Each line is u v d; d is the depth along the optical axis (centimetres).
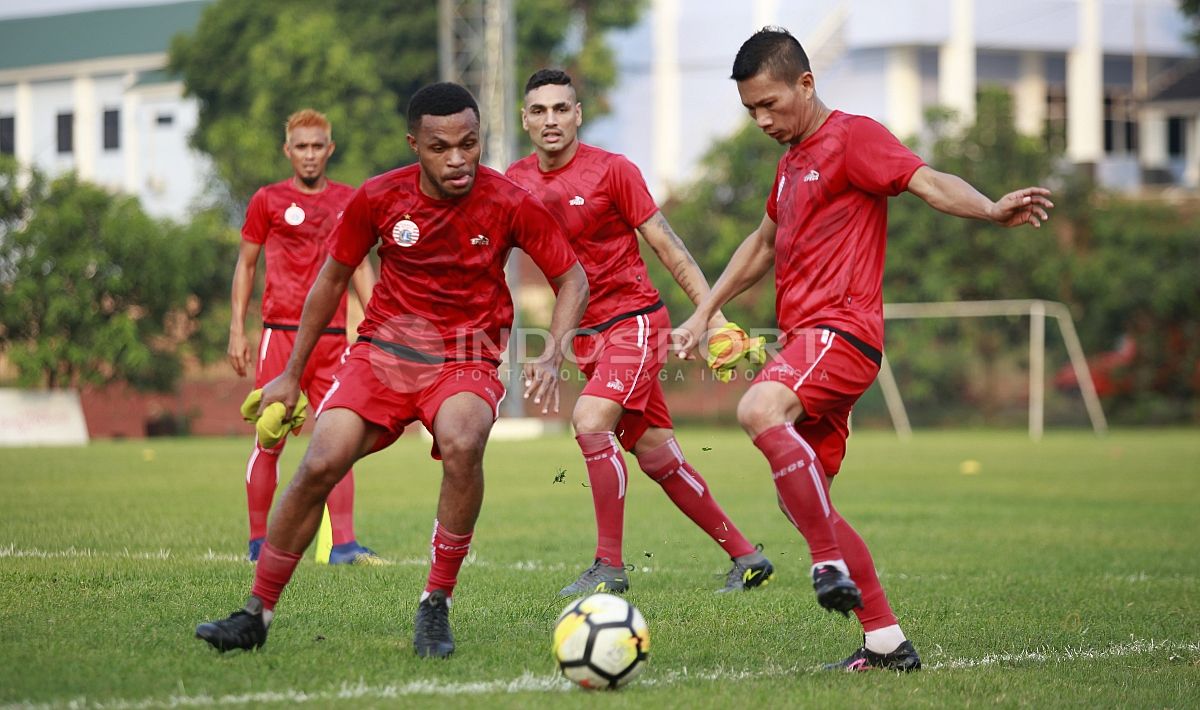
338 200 1544
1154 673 902
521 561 1477
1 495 2159
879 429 5659
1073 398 5644
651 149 8112
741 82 925
